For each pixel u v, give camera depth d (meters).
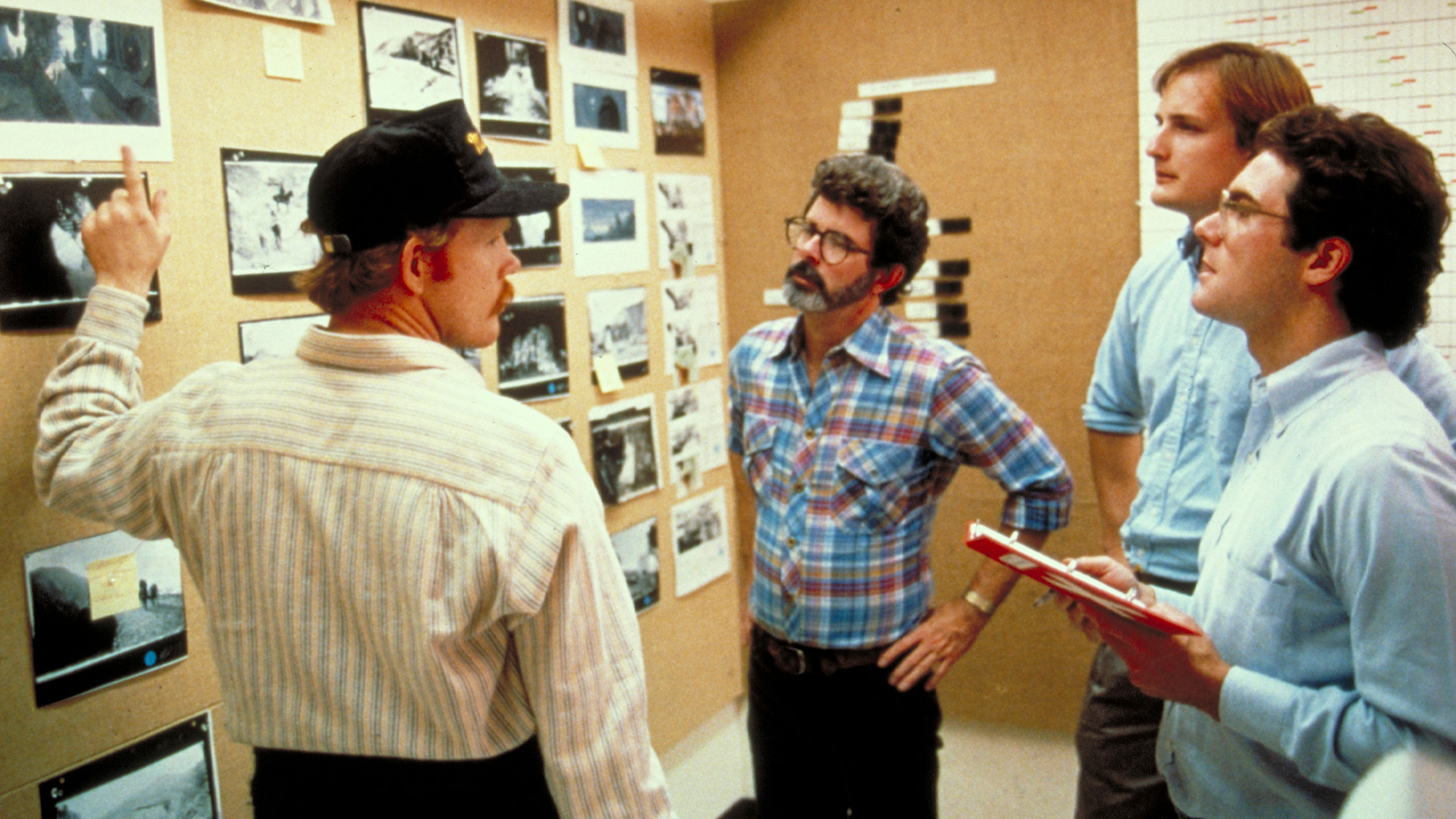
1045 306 2.50
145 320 1.41
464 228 1.02
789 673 1.71
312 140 1.65
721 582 2.84
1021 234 2.51
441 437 0.93
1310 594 1.05
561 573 0.94
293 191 1.62
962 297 2.60
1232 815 1.17
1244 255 1.09
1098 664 1.81
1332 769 1.00
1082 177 2.42
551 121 2.16
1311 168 1.03
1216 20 2.23
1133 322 1.79
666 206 2.57
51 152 1.29
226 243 1.52
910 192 1.64
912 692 1.70
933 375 1.63
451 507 0.91
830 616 1.65
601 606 0.99
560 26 2.17
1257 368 1.49
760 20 2.73
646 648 2.53
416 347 0.98
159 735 1.48
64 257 1.31
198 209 1.48
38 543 1.31
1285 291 1.08
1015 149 2.48
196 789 1.53
